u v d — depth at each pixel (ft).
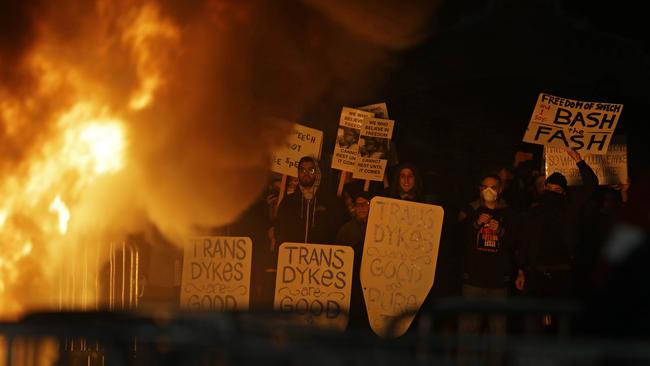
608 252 16.39
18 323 14.74
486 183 37.40
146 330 13.61
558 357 12.00
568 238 38.73
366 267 39.01
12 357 14.82
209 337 13.08
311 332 13.53
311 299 38.99
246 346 12.53
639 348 11.78
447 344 13.30
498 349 12.63
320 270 39.04
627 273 16.05
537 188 39.42
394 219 39.01
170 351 14.37
